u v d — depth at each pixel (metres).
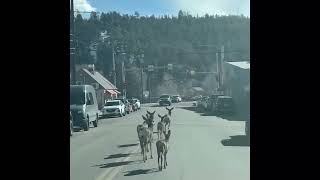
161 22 81.38
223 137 21.94
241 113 43.66
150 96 92.19
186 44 79.75
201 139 21.03
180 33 80.12
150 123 19.05
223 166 12.70
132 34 78.56
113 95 69.81
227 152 16.03
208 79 81.56
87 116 28.61
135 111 57.66
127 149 17.92
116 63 77.50
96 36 61.91
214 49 70.94
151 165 13.28
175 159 14.41
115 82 72.06
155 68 82.00
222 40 65.25
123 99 53.75
